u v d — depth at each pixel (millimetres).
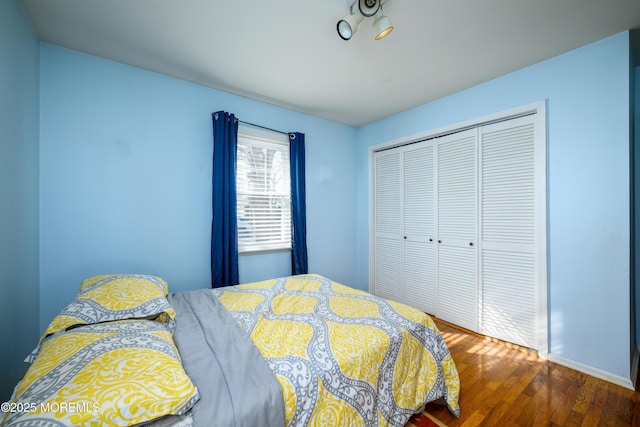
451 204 2705
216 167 2398
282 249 2938
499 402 1587
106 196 1971
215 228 2387
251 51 1899
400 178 3211
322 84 2404
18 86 1424
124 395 724
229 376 968
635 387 1690
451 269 2709
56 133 1798
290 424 940
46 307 1770
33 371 805
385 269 3410
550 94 2020
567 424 1418
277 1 1440
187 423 770
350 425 1091
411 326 1487
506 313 2309
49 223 1776
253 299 1851
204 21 1598
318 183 3283
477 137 2484
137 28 1654
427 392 1439
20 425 620
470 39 1779
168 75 2227
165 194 2215
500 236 2342
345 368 1131
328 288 2125
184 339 1235
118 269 2016
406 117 3051
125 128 2045
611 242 1766
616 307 1747
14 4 1367
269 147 2893
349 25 1458
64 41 1771
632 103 1881
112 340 964
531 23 1629
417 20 1590
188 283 2332
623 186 1721
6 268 1292
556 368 1922
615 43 1745
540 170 2062
